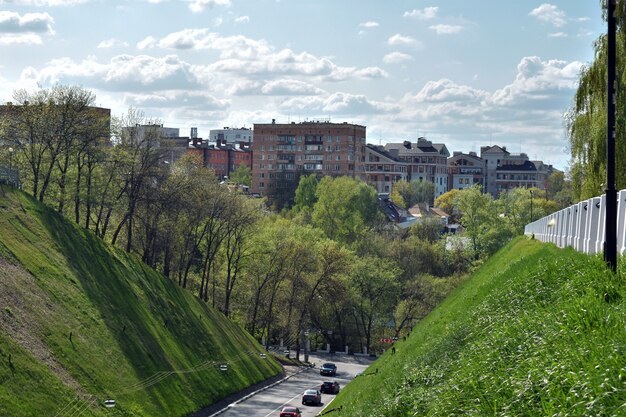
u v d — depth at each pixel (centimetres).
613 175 2348
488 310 2953
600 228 3153
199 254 11194
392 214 19450
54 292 6094
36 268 6194
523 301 2639
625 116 4062
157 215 8744
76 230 7425
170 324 7425
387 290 11556
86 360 5538
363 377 4688
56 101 7888
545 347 1689
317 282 10231
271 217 15350
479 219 13450
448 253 13488
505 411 1455
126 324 6562
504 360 1847
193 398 6419
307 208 16250
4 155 7869
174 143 9088
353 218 14350
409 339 4719
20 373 4759
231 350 8269
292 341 11356
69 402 4888
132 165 8312
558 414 1300
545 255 3897
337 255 10325
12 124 7794
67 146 7888
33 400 4631
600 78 4178
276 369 9138
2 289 5494
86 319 6084
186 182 9056
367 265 11681
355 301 11425
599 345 1511
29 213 6956
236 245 10144
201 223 9981
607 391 1286
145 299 7425
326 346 12050
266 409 6938
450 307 4659
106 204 8406
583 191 4303
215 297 10688
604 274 2206
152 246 9081
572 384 1383
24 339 5153
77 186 8000
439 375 2439
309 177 17712
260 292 10550
